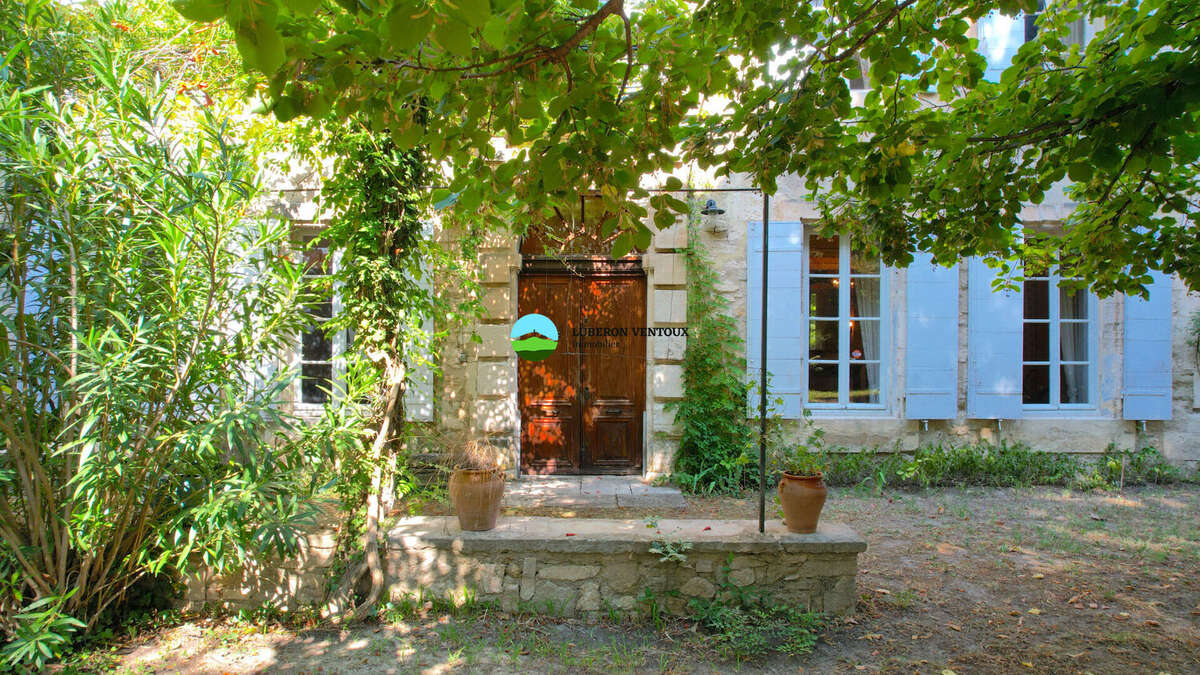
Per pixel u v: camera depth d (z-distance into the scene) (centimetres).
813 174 296
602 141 211
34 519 302
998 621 347
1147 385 634
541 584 354
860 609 359
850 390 650
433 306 523
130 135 313
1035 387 659
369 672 299
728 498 562
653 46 219
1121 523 504
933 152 341
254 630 341
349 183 390
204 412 331
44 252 307
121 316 291
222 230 314
